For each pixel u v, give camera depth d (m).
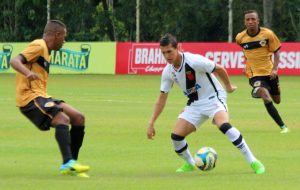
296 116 43.16
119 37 121.44
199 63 23.00
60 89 65.31
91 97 57.12
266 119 41.59
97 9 121.06
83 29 120.44
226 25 116.31
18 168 24.47
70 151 22.38
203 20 116.00
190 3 115.56
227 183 21.28
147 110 46.72
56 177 22.48
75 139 23.17
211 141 31.78
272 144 30.91
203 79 23.20
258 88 35.56
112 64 87.12
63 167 22.36
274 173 23.19
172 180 21.92
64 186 20.81
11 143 31.25
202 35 117.75
